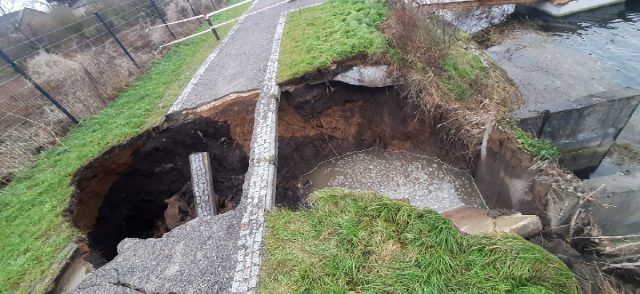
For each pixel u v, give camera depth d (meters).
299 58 7.90
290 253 3.88
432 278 3.36
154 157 7.26
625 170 6.62
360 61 7.33
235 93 7.57
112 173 6.84
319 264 3.70
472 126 6.57
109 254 6.32
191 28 13.62
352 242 3.86
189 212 7.30
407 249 3.68
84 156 6.66
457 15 11.38
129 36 12.08
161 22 13.05
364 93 7.69
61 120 8.05
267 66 8.24
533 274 3.37
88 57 9.76
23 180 6.57
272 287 3.59
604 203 4.73
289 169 7.68
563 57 9.70
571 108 6.21
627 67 9.18
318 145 8.12
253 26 11.54
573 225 4.78
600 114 6.31
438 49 7.59
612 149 7.01
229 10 14.94
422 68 7.25
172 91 8.59
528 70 9.10
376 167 7.88
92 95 8.88
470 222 5.36
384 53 7.23
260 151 5.76
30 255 4.77
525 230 4.75
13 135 7.37
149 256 4.32
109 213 6.74
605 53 9.90
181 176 7.62
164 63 10.82
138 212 7.35
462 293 3.22
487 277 3.34
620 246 4.46
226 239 4.29
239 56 9.48
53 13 13.70
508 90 7.68
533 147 5.45
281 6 12.62
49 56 9.38
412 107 7.37
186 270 4.01
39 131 7.58
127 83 9.88
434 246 3.68
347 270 3.59
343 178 7.77
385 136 8.07
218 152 7.64
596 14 12.05
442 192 7.09
